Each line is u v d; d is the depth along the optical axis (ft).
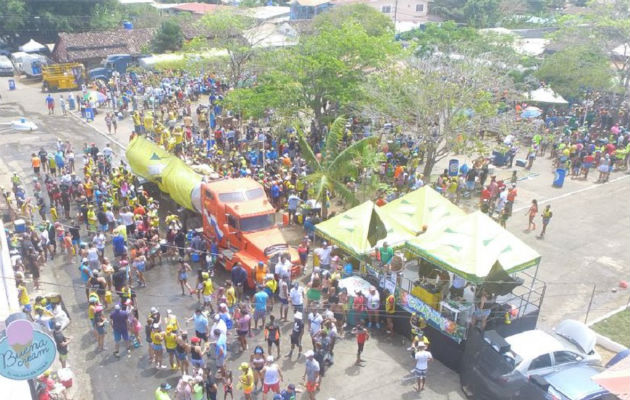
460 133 89.92
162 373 52.08
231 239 68.28
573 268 72.28
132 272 68.28
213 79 163.73
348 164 77.36
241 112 121.70
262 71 140.67
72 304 62.80
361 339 52.44
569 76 137.18
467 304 53.52
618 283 68.90
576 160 105.60
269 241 65.41
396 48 111.86
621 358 49.85
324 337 50.85
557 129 122.52
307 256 69.87
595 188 100.68
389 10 275.80
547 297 65.46
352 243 63.36
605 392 45.57
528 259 55.21
